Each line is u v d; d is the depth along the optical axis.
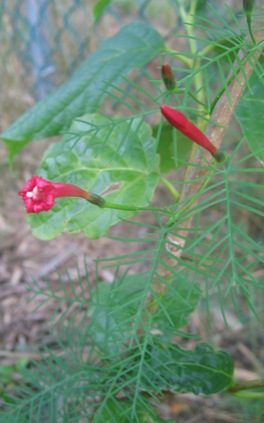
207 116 0.17
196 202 0.16
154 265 0.14
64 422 0.18
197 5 0.22
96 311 0.20
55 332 0.36
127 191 0.18
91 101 0.22
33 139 0.22
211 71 0.26
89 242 0.44
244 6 0.13
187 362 0.19
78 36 0.53
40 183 0.13
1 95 0.54
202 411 0.31
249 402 0.29
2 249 0.45
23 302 0.40
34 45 0.54
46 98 0.23
